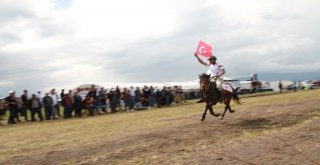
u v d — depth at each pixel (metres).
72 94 29.77
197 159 9.07
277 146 9.72
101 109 32.50
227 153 9.42
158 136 12.54
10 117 26.62
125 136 13.24
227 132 12.36
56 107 30.59
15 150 12.56
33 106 27.58
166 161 9.16
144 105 34.44
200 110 24.72
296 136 10.78
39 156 10.98
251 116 15.90
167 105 35.94
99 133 15.30
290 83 77.94
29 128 21.41
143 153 10.23
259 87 72.75
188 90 60.44
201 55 15.35
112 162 9.52
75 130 17.62
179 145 10.91
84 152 11.05
